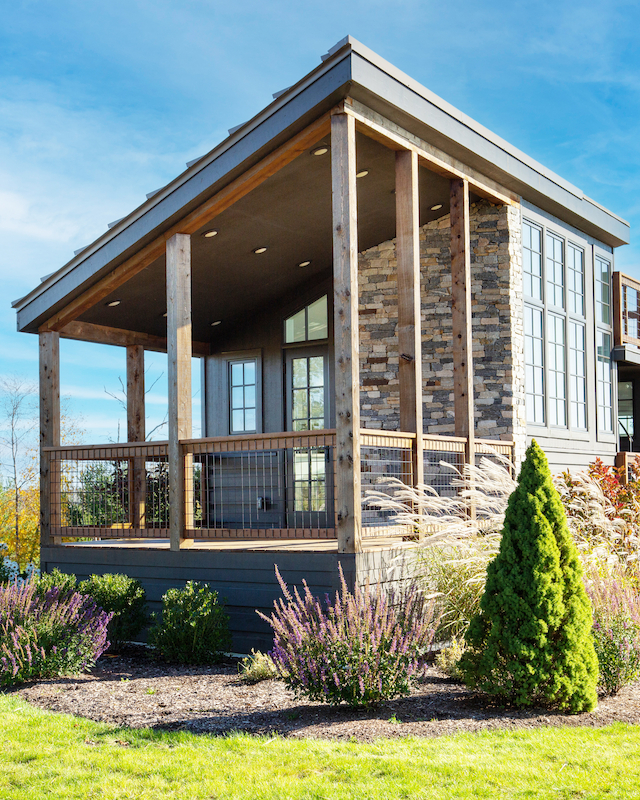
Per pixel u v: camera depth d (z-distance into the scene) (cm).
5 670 571
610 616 536
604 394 1197
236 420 1124
